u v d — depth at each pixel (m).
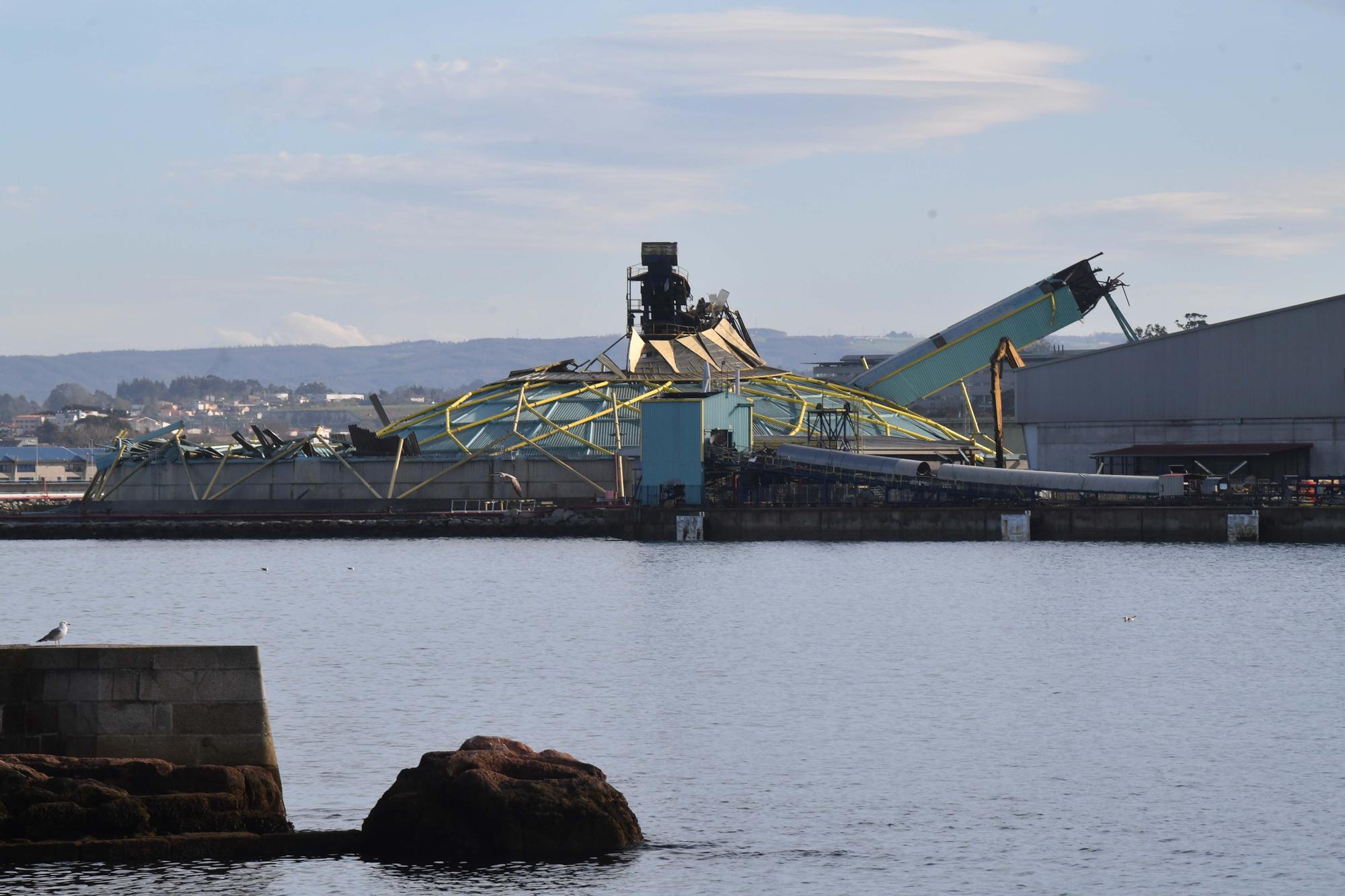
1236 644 117.19
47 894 56.41
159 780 59.25
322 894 56.75
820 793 71.00
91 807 58.34
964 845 63.56
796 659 111.62
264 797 60.28
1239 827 65.75
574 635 127.88
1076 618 134.38
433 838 59.97
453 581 184.25
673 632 128.62
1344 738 81.62
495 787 60.34
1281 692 95.69
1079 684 99.44
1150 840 64.19
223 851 58.84
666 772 75.00
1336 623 128.75
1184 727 84.81
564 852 60.38
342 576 195.00
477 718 88.69
